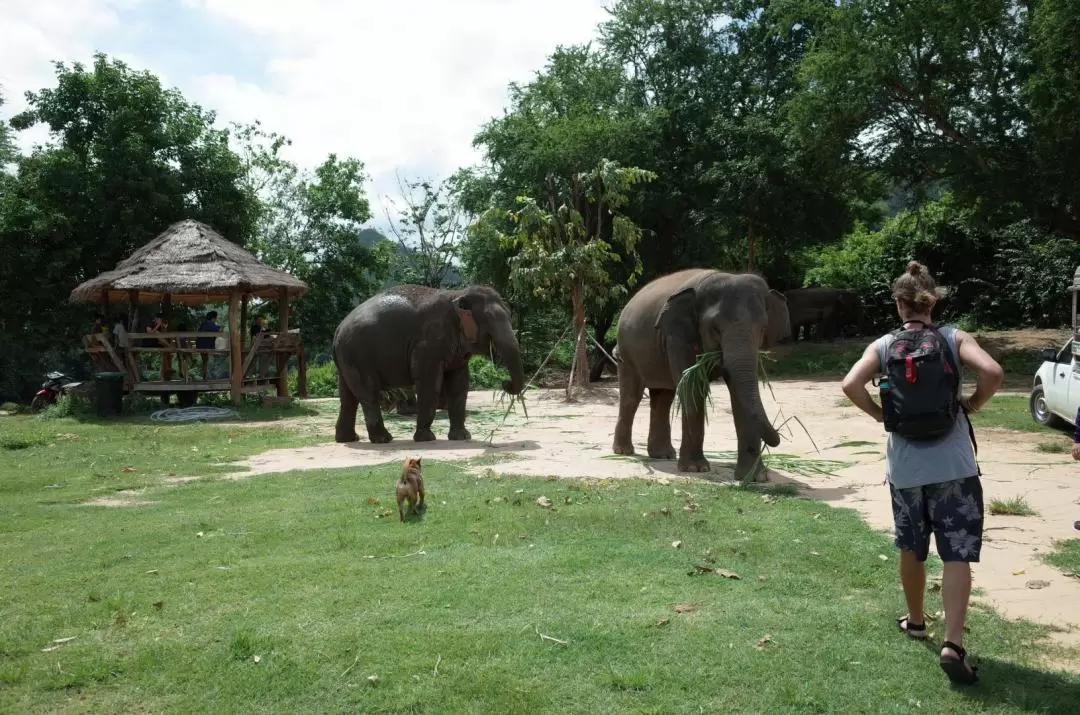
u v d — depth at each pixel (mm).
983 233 34000
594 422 15859
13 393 34250
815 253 44844
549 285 21500
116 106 26734
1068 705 3639
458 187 32812
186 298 23672
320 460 11148
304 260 33812
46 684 3965
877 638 4395
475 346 13086
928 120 25078
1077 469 9430
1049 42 19312
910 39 22938
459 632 4461
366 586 5230
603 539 6246
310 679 3975
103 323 20141
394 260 38938
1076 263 30984
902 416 4109
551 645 4285
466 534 6465
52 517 7684
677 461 10320
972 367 4035
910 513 4188
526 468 9953
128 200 26250
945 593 4004
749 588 5172
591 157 27844
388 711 3695
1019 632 4469
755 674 3961
